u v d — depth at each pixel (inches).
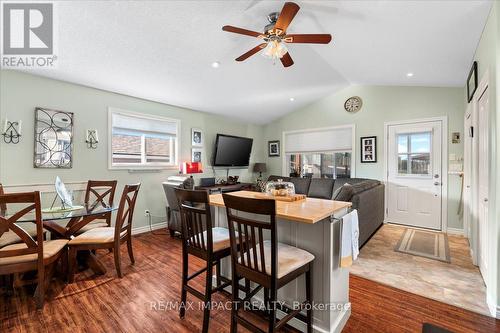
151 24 95.2
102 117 141.7
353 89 200.2
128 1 83.4
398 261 112.1
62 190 103.0
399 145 179.9
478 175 104.3
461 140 156.4
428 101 168.4
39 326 68.7
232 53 125.1
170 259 115.6
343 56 137.3
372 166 191.5
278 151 249.8
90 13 86.4
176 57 120.3
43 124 120.3
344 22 99.8
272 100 201.6
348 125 202.8
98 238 97.2
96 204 116.3
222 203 79.7
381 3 82.5
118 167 147.8
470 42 97.7
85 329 67.6
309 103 224.4
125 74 127.1
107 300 81.8
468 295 83.6
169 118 176.4
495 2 71.7
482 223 96.5
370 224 143.3
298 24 105.1
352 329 67.7
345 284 71.3
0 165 108.7
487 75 82.9
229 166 218.2
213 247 68.8
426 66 130.1
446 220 161.2
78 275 99.7
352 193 116.7
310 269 63.0
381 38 107.6
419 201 171.3
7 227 73.0
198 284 92.9
